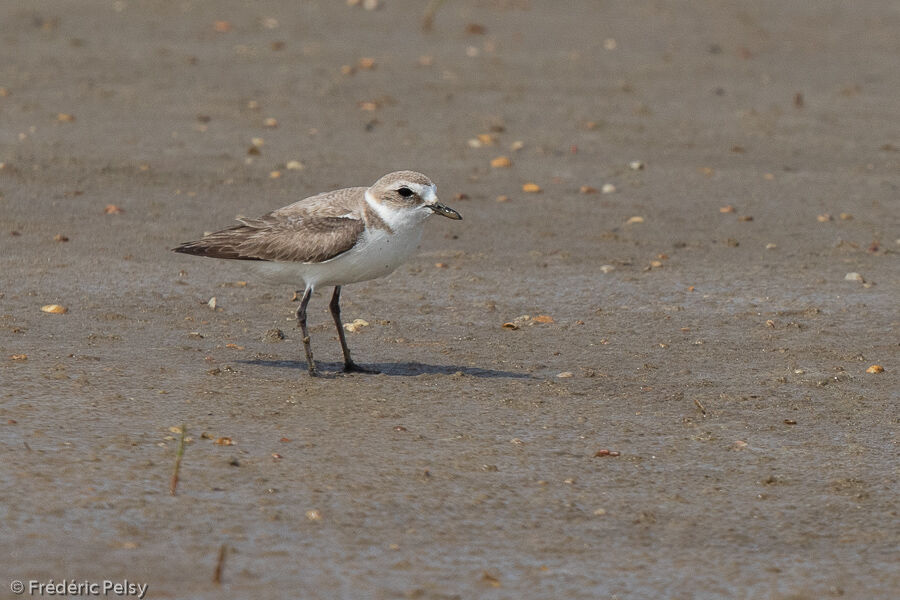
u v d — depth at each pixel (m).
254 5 32.50
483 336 13.12
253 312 13.63
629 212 18.42
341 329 11.66
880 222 18.22
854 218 18.41
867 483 9.30
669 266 16.00
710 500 8.95
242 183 18.86
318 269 11.22
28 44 27.20
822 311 14.27
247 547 7.77
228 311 13.61
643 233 17.44
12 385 10.45
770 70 28.27
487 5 33.88
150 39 28.38
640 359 12.42
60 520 7.94
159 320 13.09
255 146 20.70
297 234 11.09
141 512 8.12
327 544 7.89
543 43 29.91
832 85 27.06
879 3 35.44
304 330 11.35
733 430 10.34
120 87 24.27
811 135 23.09
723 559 8.05
